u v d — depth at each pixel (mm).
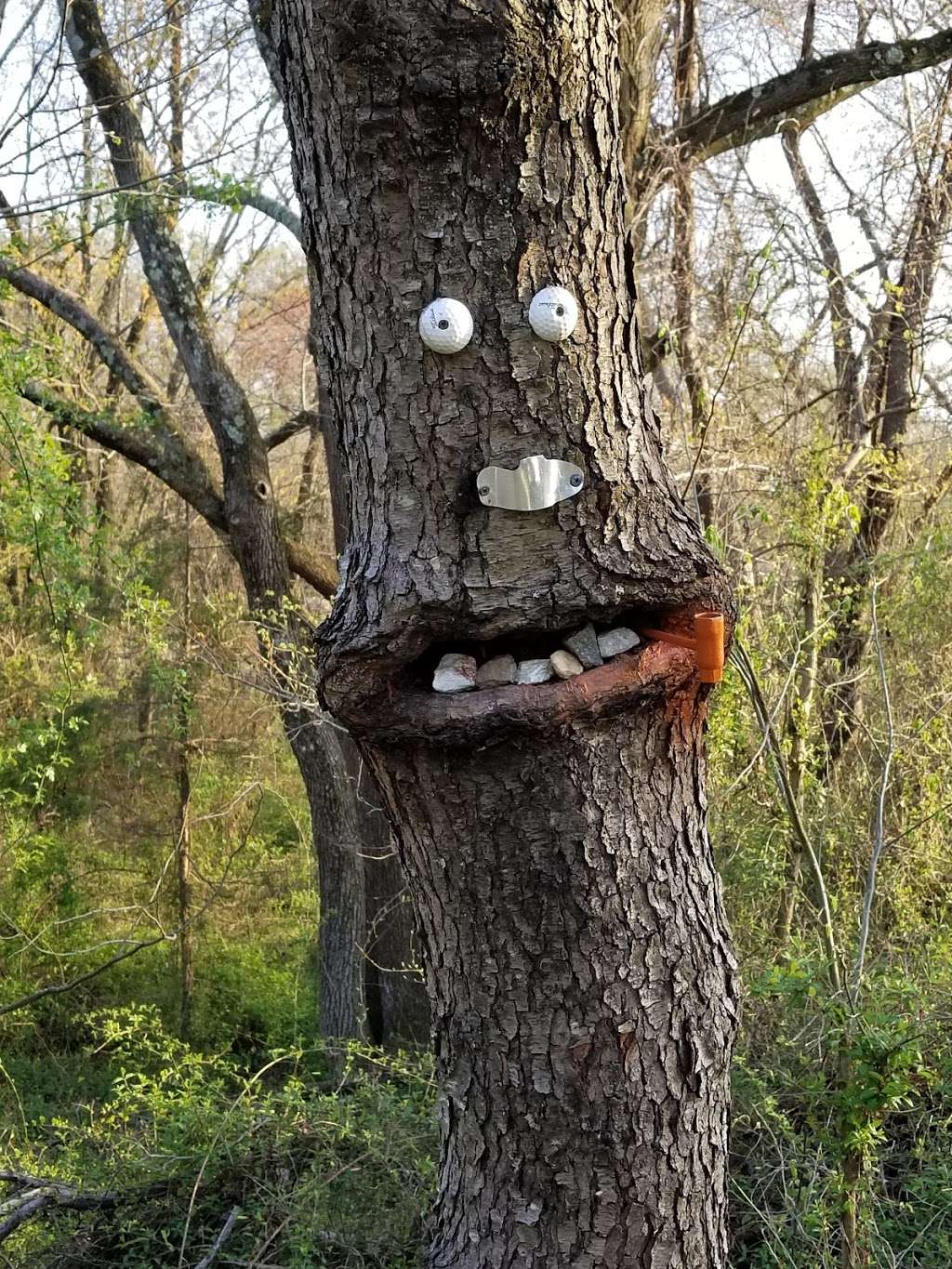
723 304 6691
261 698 8992
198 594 10461
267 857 10859
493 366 1778
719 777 4887
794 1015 3848
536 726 1873
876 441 7496
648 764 2020
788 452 5891
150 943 7895
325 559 8852
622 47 5895
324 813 7781
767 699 4645
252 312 13484
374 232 1753
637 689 1915
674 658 1940
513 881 1999
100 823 10281
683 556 1963
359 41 1618
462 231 1735
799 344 6570
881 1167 3541
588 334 1817
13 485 6883
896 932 4738
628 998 2043
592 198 1795
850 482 5906
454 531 1845
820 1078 3115
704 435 4941
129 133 6926
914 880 4973
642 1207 2109
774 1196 3449
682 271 7125
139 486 11797
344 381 1893
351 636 1927
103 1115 4809
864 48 6738
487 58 1620
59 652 8961
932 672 5492
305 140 1805
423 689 1970
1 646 9859
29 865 9641
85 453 10461
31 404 8281
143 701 9789
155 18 6242
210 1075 7289
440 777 1971
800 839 3836
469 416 1797
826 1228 3010
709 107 7371
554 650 1976
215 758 10797
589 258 1807
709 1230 2213
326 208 1798
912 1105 3350
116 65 6949
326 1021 7844
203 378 7738
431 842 2043
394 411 1821
